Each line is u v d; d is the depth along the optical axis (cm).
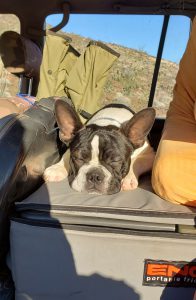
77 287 35
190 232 33
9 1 66
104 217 35
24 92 69
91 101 62
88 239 34
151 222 34
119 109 61
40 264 35
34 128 39
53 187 45
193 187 38
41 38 70
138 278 34
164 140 42
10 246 36
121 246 34
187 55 46
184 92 47
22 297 37
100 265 34
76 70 61
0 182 33
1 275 39
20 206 36
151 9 63
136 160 53
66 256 35
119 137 52
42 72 61
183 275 34
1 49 64
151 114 51
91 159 49
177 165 38
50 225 34
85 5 65
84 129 53
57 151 54
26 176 39
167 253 33
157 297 35
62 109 49
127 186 46
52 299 36
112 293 35
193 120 44
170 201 39
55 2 65
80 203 38
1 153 34
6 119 38
